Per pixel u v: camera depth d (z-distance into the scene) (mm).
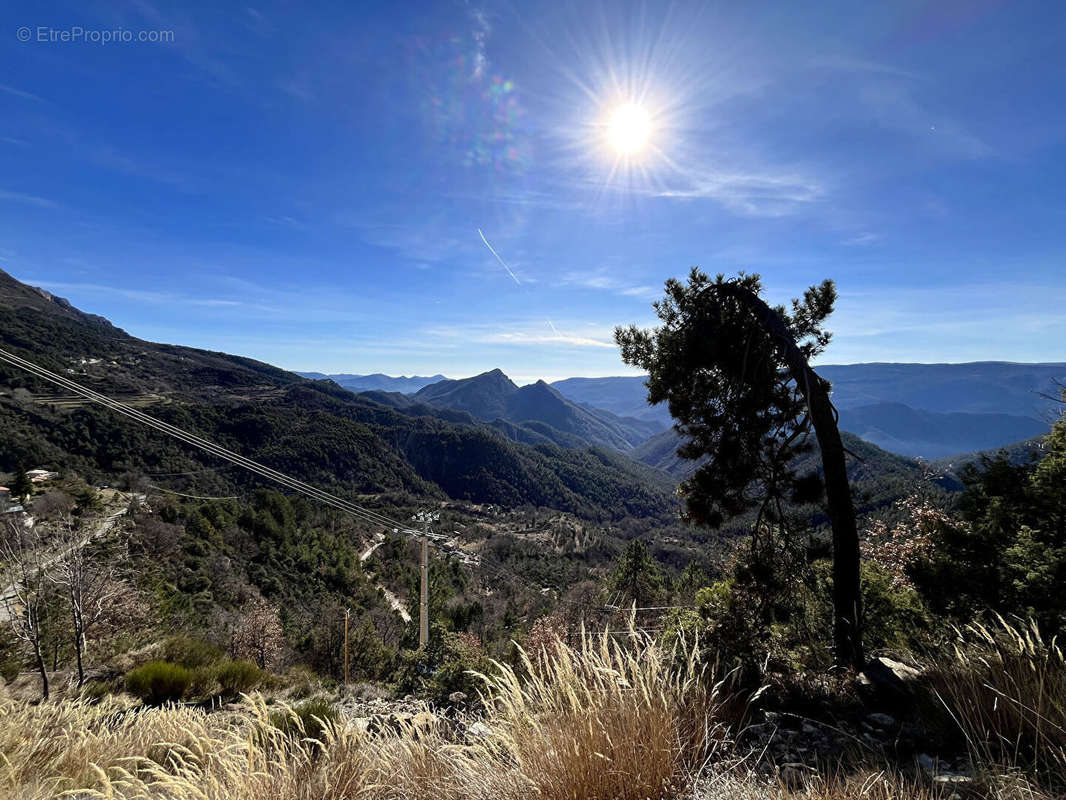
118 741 4375
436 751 2293
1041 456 6520
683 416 6953
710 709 2195
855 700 3256
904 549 10898
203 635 19922
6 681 10422
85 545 12617
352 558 67812
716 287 6898
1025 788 1537
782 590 5957
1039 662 2309
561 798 1662
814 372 5891
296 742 2404
